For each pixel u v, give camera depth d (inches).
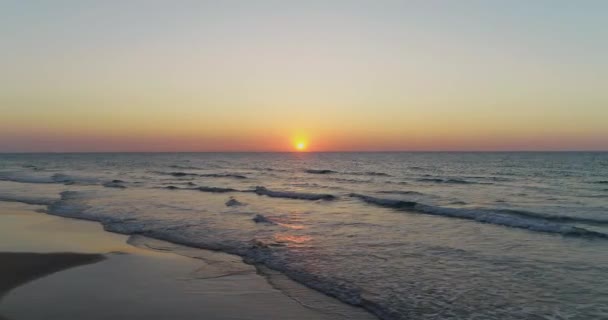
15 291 358.9
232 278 400.2
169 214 778.2
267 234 594.9
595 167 2536.9
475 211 770.8
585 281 374.3
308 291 361.7
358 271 414.0
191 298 344.8
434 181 1621.6
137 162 3750.0
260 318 304.7
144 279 394.9
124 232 624.1
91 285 376.2
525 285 366.3
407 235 585.0
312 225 668.1
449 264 434.9
